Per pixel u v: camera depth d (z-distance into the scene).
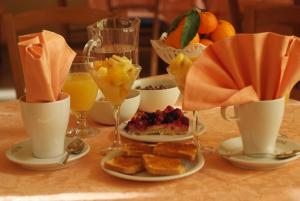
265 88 1.08
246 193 1.00
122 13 1.92
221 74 1.08
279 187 1.02
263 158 1.09
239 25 2.42
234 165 1.10
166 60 1.41
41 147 1.12
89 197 1.00
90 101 1.29
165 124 1.24
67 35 2.43
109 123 1.34
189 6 3.49
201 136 1.26
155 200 0.98
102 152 1.18
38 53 1.08
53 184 1.05
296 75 1.06
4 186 1.04
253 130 1.08
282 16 1.77
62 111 1.11
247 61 1.07
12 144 1.24
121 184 1.04
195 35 1.35
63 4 3.27
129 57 1.29
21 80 1.80
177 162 1.06
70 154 1.13
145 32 3.71
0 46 4.86
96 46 1.28
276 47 1.05
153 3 3.65
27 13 1.87
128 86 1.17
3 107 1.50
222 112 1.08
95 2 3.62
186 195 0.99
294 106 1.46
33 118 1.10
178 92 1.42
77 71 1.29
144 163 1.06
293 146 1.14
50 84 1.10
